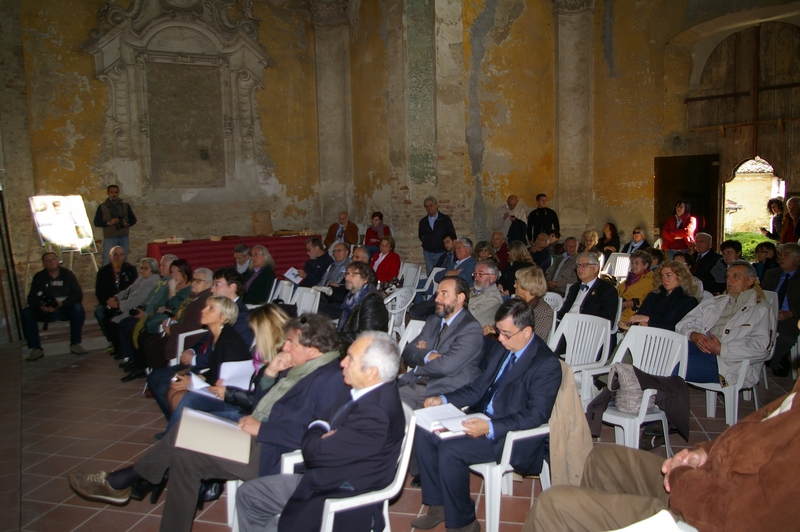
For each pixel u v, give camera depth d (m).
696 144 11.12
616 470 2.77
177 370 4.71
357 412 2.72
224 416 3.79
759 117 10.49
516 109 11.63
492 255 7.46
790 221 9.16
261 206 12.26
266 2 12.04
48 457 4.48
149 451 3.43
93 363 7.24
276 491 2.86
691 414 5.00
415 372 4.09
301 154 12.55
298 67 12.39
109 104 10.86
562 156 12.17
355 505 2.65
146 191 11.21
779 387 5.69
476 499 3.74
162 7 11.14
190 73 11.48
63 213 9.94
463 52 10.93
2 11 9.73
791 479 1.80
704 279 7.28
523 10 11.60
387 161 11.09
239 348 4.16
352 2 11.85
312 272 8.06
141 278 7.24
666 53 11.21
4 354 7.33
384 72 10.96
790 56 10.16
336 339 3.29
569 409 3.18
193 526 3.47
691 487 2.11
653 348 4.29
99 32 10.70
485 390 3.67
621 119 11.84
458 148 10.63
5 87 9.78
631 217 11.81
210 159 11.76
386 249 8.33
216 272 4.98
